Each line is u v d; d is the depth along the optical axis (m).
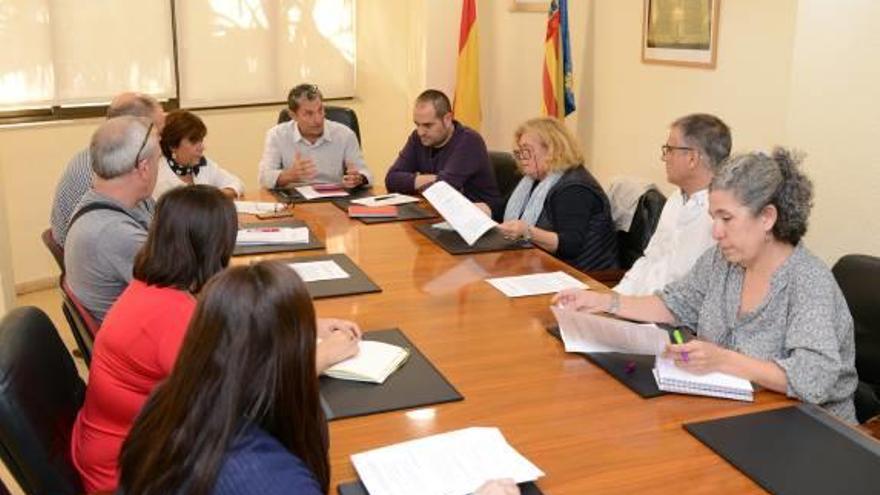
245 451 0.96
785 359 1.70
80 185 2.76
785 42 2.96
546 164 3.07
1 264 3.59
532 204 3.12
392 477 1.32
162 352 1.59
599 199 3.06
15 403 1.43
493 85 5.05
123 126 2.24
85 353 2.11
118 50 4.49
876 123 2.41
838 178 2.54
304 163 3.82
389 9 5.42
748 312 1.83
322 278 2.45
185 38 4.72
